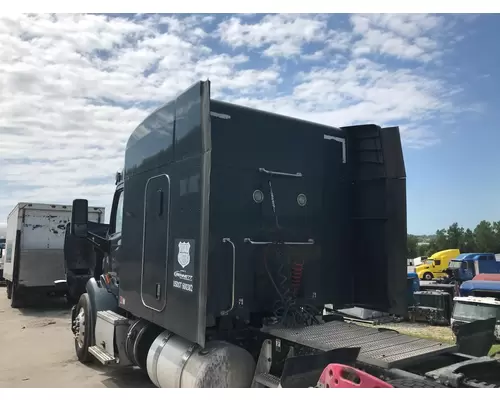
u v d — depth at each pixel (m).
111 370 6.23
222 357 3.57
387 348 3.31
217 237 4.02
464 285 11.32
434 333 9.72
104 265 6.68
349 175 4.98
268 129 4.42
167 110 4.13
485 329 3.75
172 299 3.79
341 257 4.86
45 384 5.65
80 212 6.03
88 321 6.14
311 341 3.52
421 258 34.28
